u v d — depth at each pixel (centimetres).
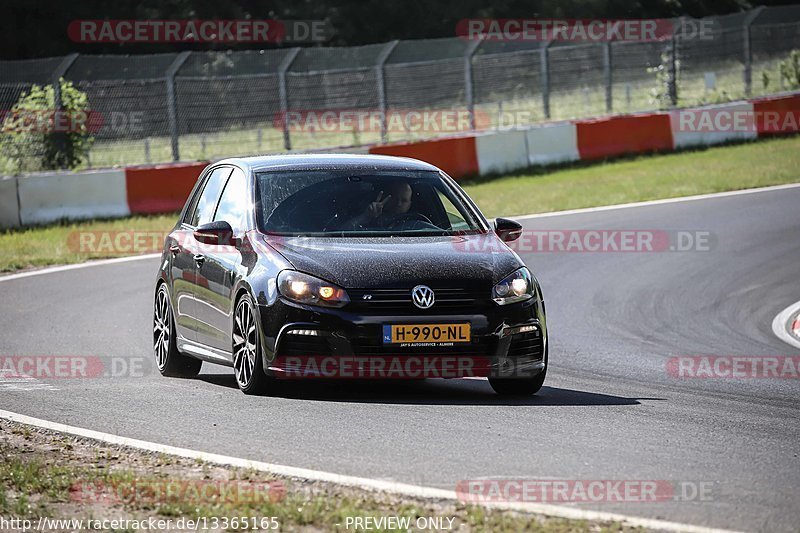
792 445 2233
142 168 7594
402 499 1783
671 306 4516
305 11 16250
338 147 8450
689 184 8038
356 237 2805
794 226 6275
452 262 2683
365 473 1977
